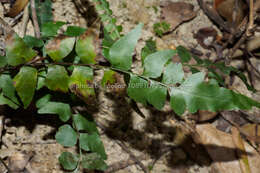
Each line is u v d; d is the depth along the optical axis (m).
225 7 0.84
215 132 0.74
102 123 0.72
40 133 0.69
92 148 0.65
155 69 0.62
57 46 0.61
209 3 0.89
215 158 0.73
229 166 0.73
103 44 0.65
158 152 0.73
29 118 0.69
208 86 0.61
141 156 0.72
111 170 0.70
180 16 0.85
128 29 0.80
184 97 0.62
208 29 0.86
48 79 0.62
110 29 0.72
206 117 0.75
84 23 0.77
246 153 0.74
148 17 0.82
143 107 0.75
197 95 0.61
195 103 0.61
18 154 0.67
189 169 0.73
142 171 0.71
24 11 0.73
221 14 0.86
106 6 0.72
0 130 0.67
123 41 0.61
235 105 0.61
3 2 0.73
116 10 0.81
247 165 0.73
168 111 0.75
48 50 0.61
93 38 0.62
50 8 0.73
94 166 0.64
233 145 0.74
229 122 0.77
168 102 0.76
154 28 0.81
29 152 0.68
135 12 0.82
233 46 0.85
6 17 0.73
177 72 0.62
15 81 0.61
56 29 0.66
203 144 0.74
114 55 0.62
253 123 0.78
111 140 0.72
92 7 0.78
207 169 0.73
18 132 0.68
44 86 0.65
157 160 0.72
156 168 0.72
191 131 0.74
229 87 0.80
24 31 0.72
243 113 0.78
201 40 0.85
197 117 0.75
